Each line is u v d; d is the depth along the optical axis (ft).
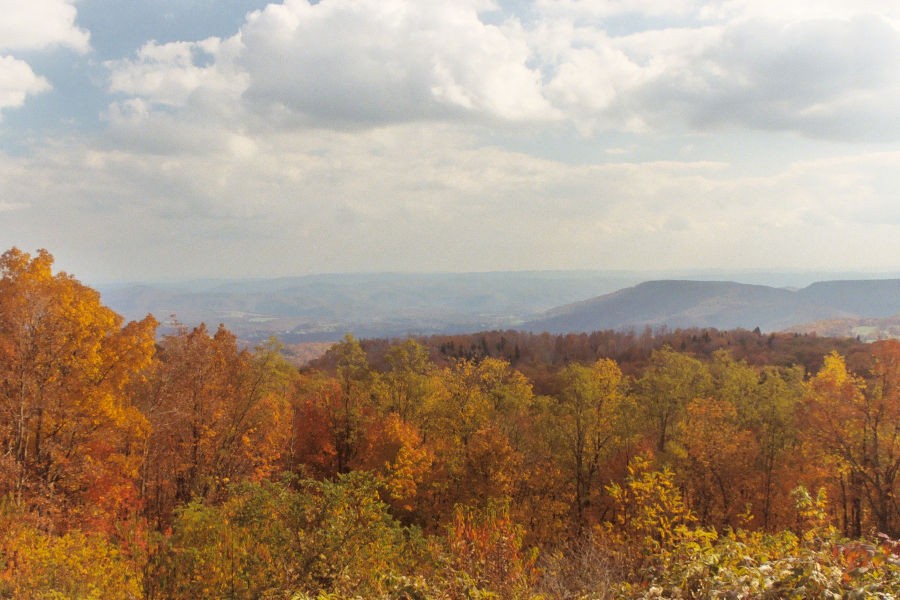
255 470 99.96
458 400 134.82
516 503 94.53
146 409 89.20
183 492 91.15
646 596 18.63
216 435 95.45
